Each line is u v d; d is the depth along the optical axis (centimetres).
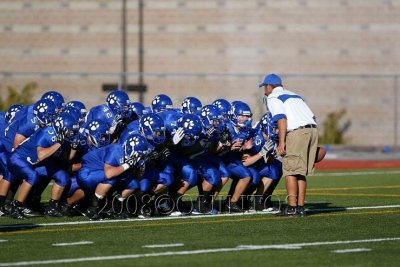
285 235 2608
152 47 7931
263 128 3312
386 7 7825
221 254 2273
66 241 2480
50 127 3016
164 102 3475
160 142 2994
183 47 7919
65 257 2223
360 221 2934
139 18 7950
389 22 7825
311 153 3052
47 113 3098
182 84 7800
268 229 2736
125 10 7956
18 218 3008
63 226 2806
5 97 7838
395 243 2469
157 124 2975
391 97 7744
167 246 2398
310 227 2784
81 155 3120
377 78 7756
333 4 7844
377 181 4841
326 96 7781
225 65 7900
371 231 2698
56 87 7862
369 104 7744
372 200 3722
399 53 7819
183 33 7925
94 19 7962
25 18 8000
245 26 7900
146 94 7819
